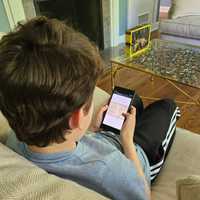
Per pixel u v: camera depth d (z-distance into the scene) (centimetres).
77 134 49
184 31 230
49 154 48
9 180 40
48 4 237
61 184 41
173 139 100
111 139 82
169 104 103
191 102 188
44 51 38
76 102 41
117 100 91
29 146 49
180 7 240
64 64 38
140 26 181
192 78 150
